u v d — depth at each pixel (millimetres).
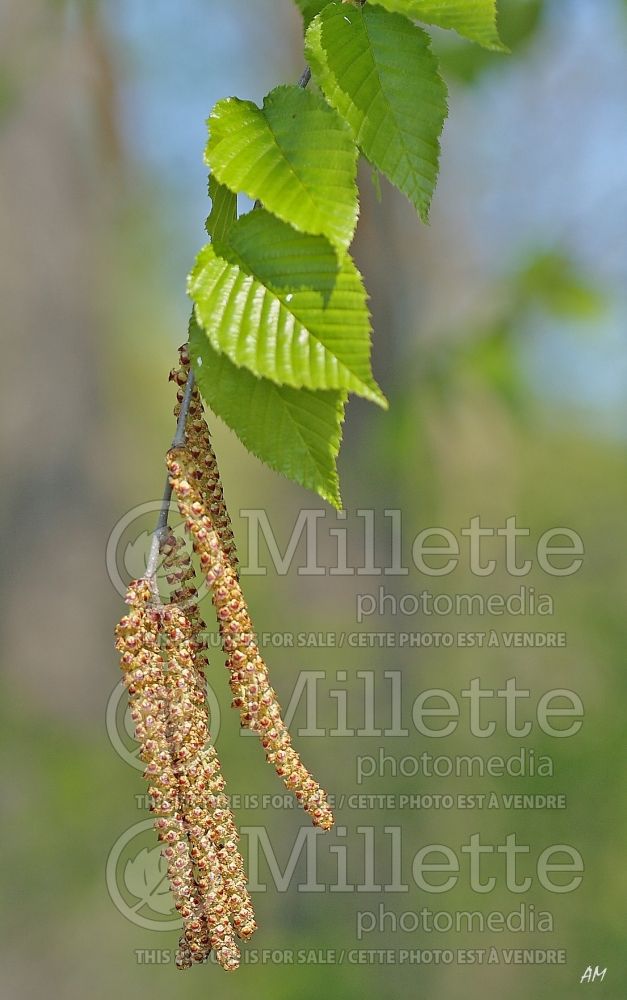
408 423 979
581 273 986
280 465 534
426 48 554
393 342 1206
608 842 1219
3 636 1714
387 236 1229
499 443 1409
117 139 1610
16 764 1474
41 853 1340
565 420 1443
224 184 531
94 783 1419
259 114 536
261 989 1183
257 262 529
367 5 556
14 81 1377
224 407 533
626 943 1168
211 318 525
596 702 1291
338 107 552
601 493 1443
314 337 524
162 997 1219
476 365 970
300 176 530
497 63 943
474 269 1374
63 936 1279
